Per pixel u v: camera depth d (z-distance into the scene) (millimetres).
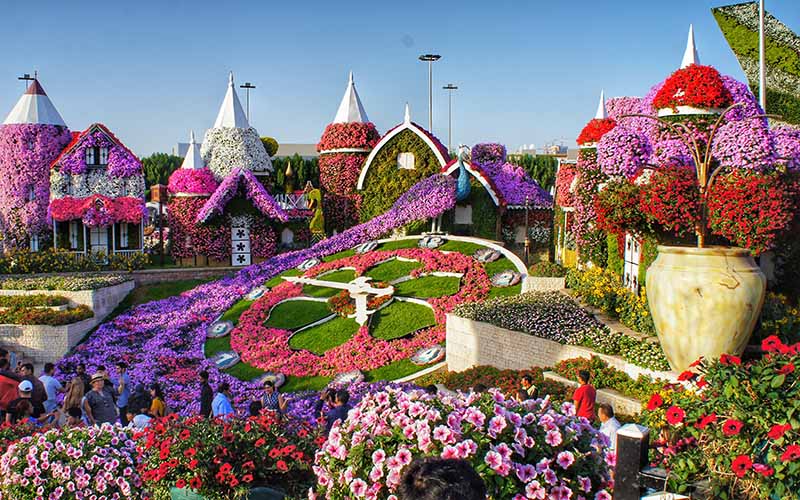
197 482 9266
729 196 13062
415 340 22875
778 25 21594
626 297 18828
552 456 6988
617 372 15352
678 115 18297
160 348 26688
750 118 14203
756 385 6027
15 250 36625
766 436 5852
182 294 32875
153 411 16156
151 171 67000
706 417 6078
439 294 25391
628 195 14641
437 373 20375
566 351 16984
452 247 29828
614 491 6281
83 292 30016
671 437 6941
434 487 4211
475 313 20984
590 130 24828
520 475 6699
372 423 7125
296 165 56406
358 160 42312
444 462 4387
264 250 39094
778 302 15125
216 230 38750
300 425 10977
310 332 25359
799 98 21688
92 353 26906
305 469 9750
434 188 33594
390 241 32719
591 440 7293
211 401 16719
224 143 41656
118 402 18156
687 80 18203
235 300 30672
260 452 9664
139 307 31750
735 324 12062
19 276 34688
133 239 38750
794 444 5637
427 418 6867
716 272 12133
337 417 12398
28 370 16500
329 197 42938
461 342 21016
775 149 13891
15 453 10445
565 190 33281
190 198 38906
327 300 26969
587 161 24906
